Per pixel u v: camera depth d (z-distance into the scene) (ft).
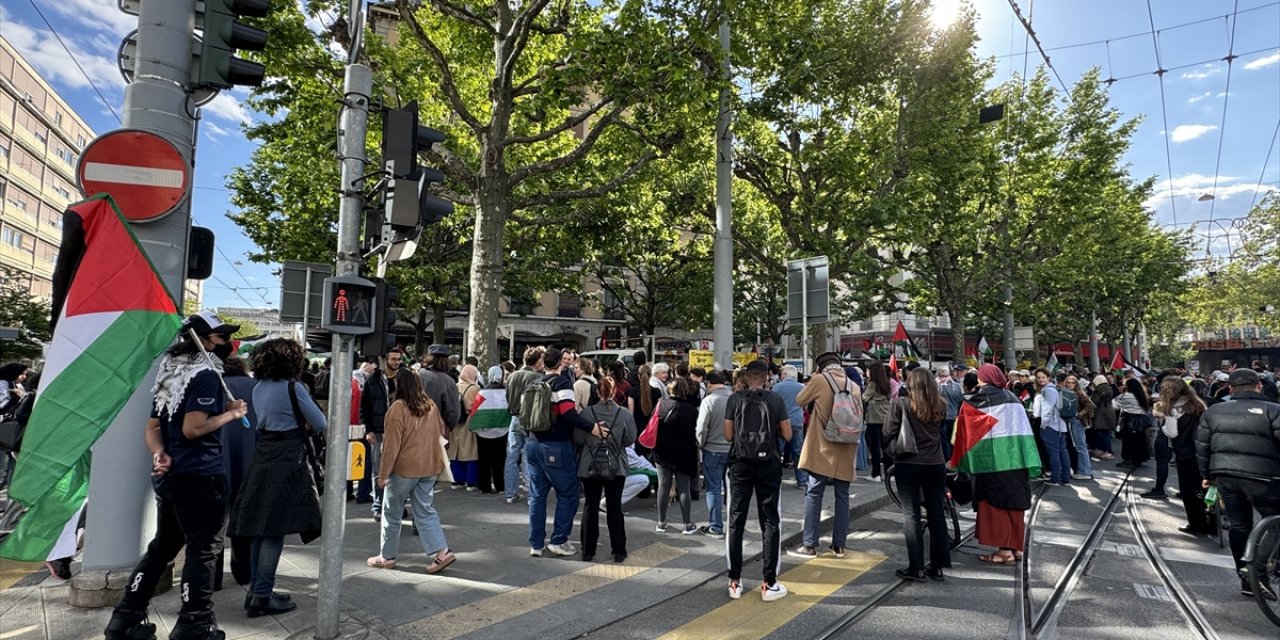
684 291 102.78
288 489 14.26
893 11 47.24
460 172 37.86
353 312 12.89
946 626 14.94
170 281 15.10
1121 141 72.84
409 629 13.99
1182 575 18.97
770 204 59.62
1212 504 21.03
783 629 14.73
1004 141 73.82
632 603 16.01
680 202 58.70
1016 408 20.15
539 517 19.51
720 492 22.49
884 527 24.77
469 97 47.93
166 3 15.62
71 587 14.42
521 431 26.09
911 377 18.62
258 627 13.69
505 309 119.55
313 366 34.73
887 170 50.55
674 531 22.95
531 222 50.14
